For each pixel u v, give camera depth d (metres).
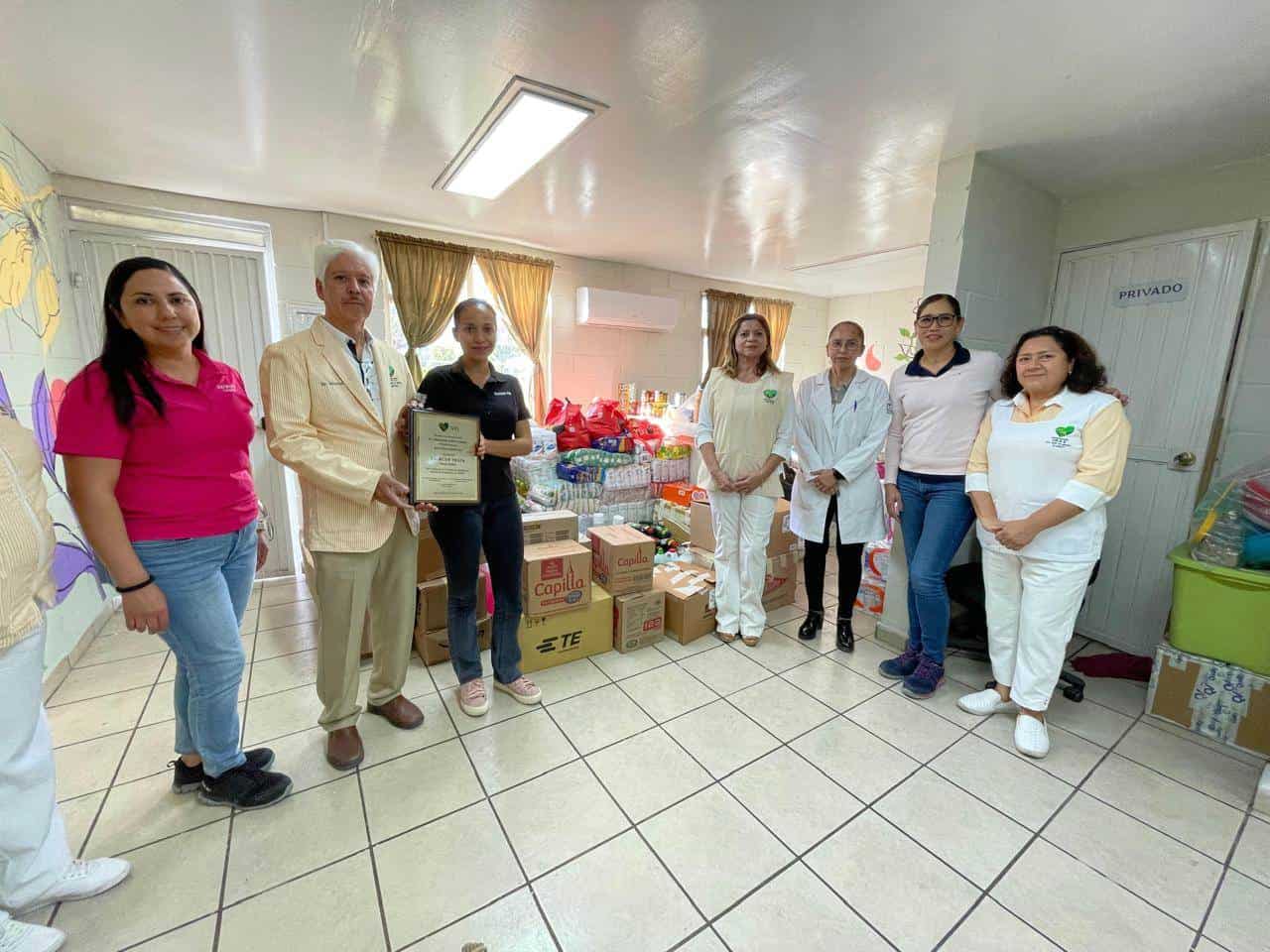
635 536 2.55
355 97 1.92
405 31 1.54
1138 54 1.57
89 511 1.16
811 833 1.47
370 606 1.82
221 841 1.41
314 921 1.20
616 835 1.45
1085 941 1.20
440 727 1.88
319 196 3.03
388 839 1.42
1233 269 2.23
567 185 2.80
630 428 4.09
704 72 1.74
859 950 1.17
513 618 2.01
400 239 3.61
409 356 3.81
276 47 1.62
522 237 3.92
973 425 2.09
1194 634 1.96
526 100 1.93
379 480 1.54
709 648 2.52
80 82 1.82
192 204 3.03
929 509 2.17
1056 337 1.78
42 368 2.36
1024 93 1.81
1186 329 2.37
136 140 2.29
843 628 2.51
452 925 1.20
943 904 1.28
